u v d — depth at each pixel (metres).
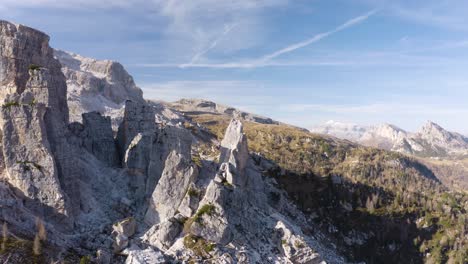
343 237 161.12
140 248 74.75
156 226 81.50
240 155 104.44
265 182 141.75
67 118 95.00
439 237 185.25
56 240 66.56
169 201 87.69
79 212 78.88
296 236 92.56
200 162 102.44
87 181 87.81
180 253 75.69
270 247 89.69
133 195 91.81
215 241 80.81
